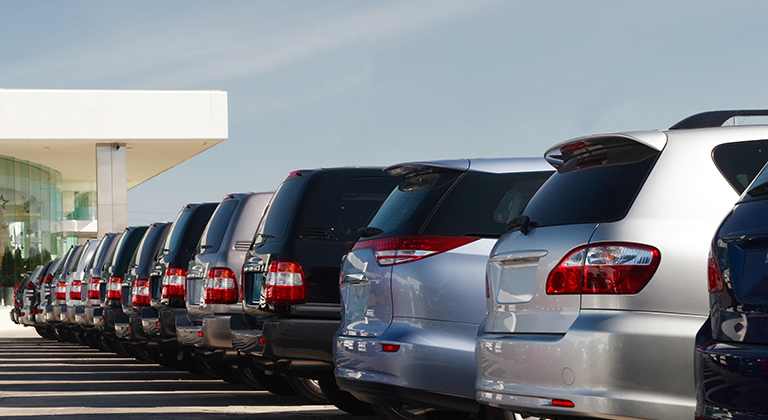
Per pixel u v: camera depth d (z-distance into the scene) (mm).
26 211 42125
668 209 4133
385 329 5605
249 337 7734
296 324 7176
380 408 6473
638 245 4051
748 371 3074
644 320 3961
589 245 4168
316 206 7453
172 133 36625
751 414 3064
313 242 7363
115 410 8359
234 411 8156
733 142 4340
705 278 4012
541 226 4492
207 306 9188
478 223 5559
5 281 40219
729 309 3240
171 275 10750
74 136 35531
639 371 3928
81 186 54500
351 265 6051
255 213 9320
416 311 5465
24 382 11375
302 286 7234
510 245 4645
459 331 5348
